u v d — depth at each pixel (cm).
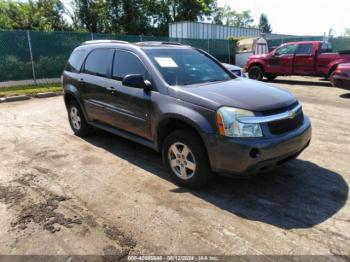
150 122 411
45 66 1348
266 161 329
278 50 1434
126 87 446
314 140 565
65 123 709
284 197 360
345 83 955
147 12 4019
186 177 379
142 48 453
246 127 325
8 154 505
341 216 320
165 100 386
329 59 1278
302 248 272
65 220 317
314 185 389
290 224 308
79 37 1440
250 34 3139
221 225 307
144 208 339
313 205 342
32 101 1005
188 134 362
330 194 366
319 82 1466
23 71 1288
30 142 568
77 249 274
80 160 479
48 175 424
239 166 326
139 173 430
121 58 475
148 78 420
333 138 577
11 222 313
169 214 327
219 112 333
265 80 1580
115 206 343
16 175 424
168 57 451
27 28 2514
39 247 277
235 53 2389
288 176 414
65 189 384
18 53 1262
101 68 512
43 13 3012
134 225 308
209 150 341
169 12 4269
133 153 509
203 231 298
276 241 282
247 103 341
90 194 371
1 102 984
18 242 284
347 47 2677
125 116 456
